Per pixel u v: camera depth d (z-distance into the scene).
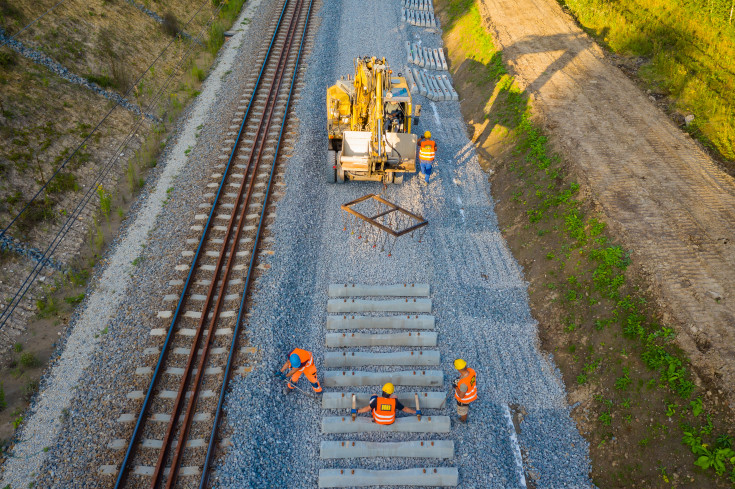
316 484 8.28
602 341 9.75
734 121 14.46
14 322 10.72
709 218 11.61
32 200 13.01
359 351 10.35
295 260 12.18
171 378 9.53
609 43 19.92
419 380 9.73
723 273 10.18
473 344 10.52
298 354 8.92
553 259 11.73
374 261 12.34
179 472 8.05
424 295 11.45
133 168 15.60
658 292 9.79
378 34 23.36
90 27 19.02
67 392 9.45
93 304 11.31
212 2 26.08
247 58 21.58
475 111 18.11
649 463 8.05
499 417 9.27
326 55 21.56
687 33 19.23
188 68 21.30
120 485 7.88
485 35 20.95
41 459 8.37
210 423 8.77
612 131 14.84
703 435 7.83
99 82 17.42
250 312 10.77
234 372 9.60
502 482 8.33
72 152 14.77
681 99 16.06
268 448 8.57
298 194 14.20
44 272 11.88
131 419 8.84
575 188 12.76
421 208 13.97
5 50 15.70
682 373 8.51
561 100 16.39
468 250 12.76
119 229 13.49
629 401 8.77
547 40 20.39
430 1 27.20
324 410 9.33
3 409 9.20
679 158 13.67
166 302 11.09
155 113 18.14
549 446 8.89
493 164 15.56
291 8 25.73
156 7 22.98
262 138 16.56
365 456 8.58
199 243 12.47
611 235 11.27
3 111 14.15
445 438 8.88
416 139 13.97
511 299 11.48
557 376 9.88
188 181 14.91
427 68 21.33
